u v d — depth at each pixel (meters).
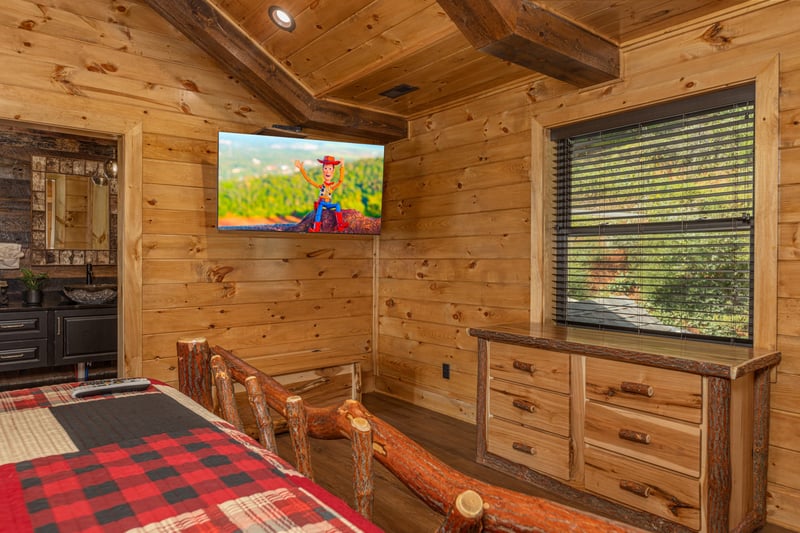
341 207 3.74
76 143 4.91
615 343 2.53
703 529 2.12
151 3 3.15
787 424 2.36
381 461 1.07
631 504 2.36
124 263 3.38
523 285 3.43
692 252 2.76
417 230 4.21
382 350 4.55
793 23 2.34
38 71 3.09
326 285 4.31
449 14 2.46
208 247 3.71
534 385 2.76
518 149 3.47
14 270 4.62
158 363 3.51
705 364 2.09
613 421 2.42
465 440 3.43
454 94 3.71
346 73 3.48
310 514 0.86
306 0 2.96
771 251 2.40
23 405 1.50
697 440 2.14
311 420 1.33
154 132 3.48
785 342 2.37
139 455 1.11
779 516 2.38
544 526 0.73
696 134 2.76
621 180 3.04
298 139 3.59
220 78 3.74
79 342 4.43
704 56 2.60
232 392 1.63
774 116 2.38
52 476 1.01
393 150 4.45
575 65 2.72
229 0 3.20
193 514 0.86
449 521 0.78
